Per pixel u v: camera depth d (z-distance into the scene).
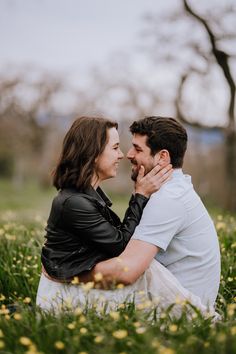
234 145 17.48
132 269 3.00
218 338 2.45
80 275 3.08
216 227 5.01
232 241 4.69
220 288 3.74
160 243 3.07
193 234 3.22
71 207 3.03
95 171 3.25
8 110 33.56
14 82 32.44
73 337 2.55
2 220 7.88
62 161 3.20
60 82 32.84
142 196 3.21
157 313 3.01
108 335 2.59
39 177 42.31
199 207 3.26
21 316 2.83
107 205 3.46
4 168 50.56
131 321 2.72
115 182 32.62
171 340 2.54
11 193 34.81
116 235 3.05
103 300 3.05
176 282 3.11
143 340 2.52
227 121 15.62
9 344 2.60
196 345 2.49
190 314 2.88
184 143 3.31
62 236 3.08
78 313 2.71
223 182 18.66
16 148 37.56
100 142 3.18
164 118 3.32
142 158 3.28
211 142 21.02
